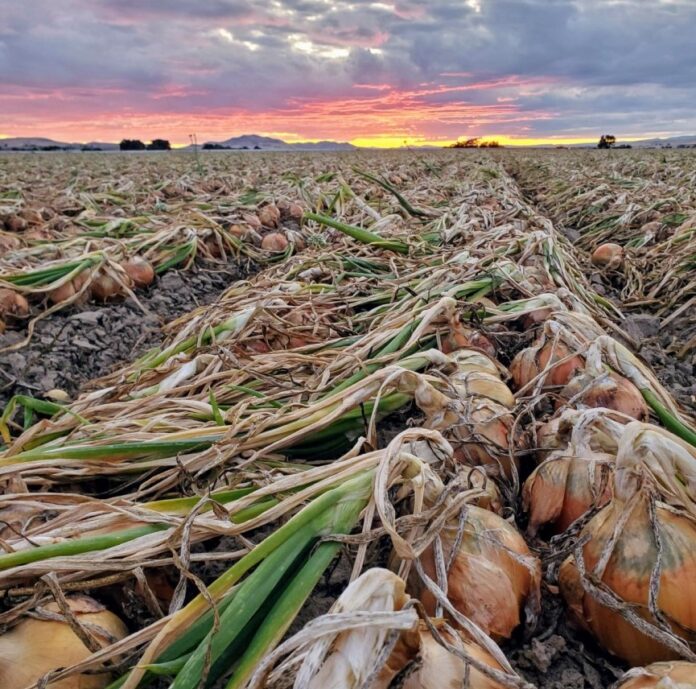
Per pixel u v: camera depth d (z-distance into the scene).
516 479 0.55
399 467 0.46
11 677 0.36
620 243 2.28
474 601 0.41
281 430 0.59
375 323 1.04
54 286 1.31
